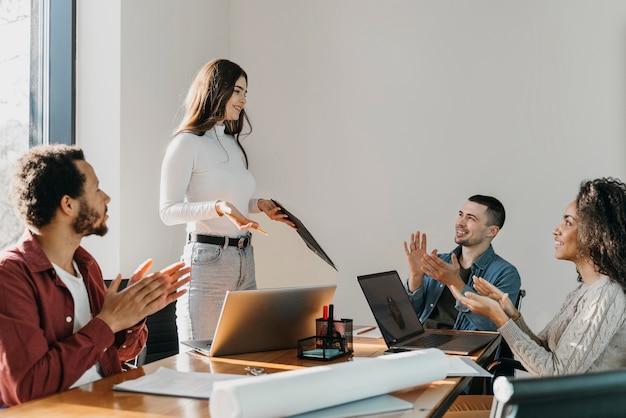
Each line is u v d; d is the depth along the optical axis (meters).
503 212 3.25
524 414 0.99
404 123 4.16
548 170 3.88
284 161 4.39
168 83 3.88
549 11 3.88
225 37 4.47
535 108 3.90
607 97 3.78
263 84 4.45
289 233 4.37
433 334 2.57
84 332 1.75
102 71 3.51
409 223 4.14
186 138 2.95
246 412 1.25
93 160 3.53
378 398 1.53
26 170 1.84
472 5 4.04
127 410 1.46
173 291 1.92
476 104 4.02
